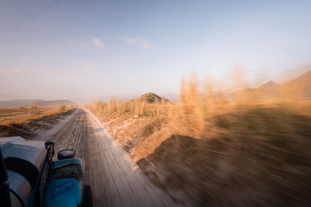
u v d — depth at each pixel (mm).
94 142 7719
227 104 3795
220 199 2436
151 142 6215
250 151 3227
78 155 5762
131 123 10797
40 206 1403
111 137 8727
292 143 2719
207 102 4375
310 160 2512
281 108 2857
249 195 2322
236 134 3473
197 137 4652
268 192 2256
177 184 3141
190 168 3576
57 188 1634
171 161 4211
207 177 3074
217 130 4051
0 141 1685
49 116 20688
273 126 2939
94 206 2645
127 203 2719
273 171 2594
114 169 4336
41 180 1502
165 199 2760
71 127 13398
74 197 1561
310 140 2566
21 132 9844
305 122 2643
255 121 3178
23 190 1178
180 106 5477
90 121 17719
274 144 2914
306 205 1896
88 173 4117
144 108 13102
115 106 21297
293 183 2252
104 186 3383
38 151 1780
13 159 1382
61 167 2131
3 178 833
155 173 3805
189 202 2576
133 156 5289
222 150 3773
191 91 4938
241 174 2801
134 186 3318
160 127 7598
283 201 2047
